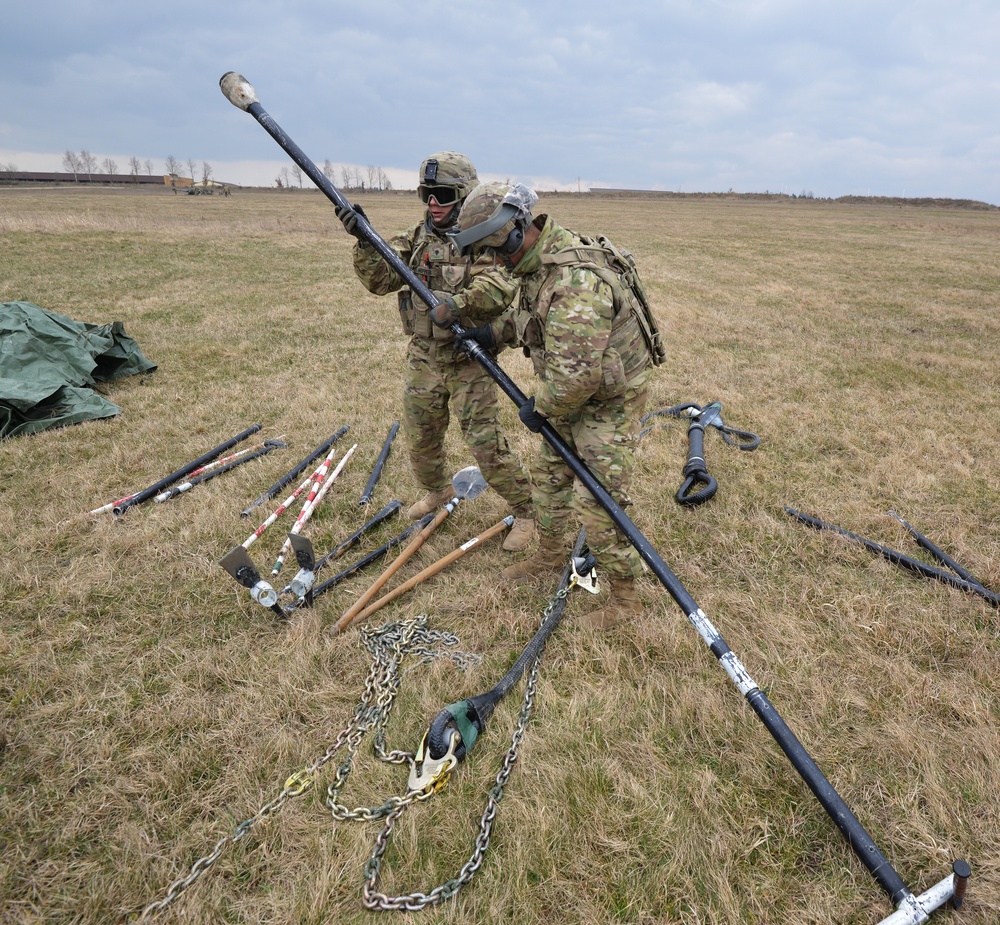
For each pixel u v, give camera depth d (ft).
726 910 6.64
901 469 16.47
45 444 17.57
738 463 16.92
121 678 9.73
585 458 9.86
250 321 31.99
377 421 19.49
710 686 9.48
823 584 12.01
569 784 7.96
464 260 10.69
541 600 11.49
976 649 10.22
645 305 9.71
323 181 11.19
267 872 7.08
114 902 6.80
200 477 15.84
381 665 9.87
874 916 6.66
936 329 32.99
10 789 8.02
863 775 8.17
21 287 38.65
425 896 6.72
